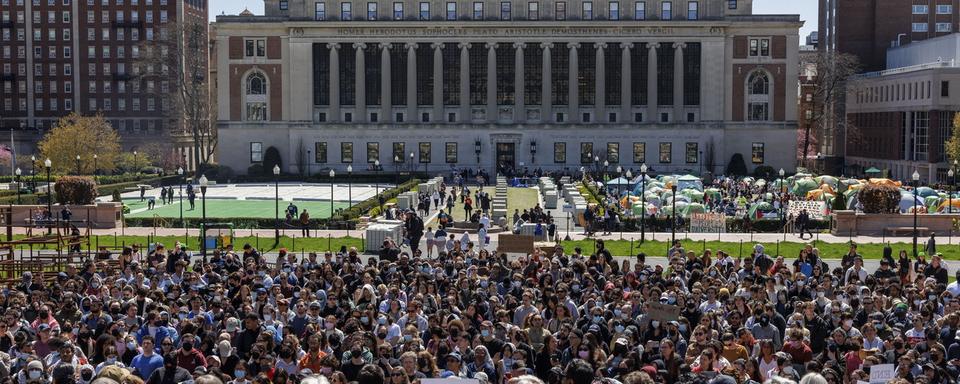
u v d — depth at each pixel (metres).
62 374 23.66
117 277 43.28
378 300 36.97
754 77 188.62
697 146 187.88
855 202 107.94
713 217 95.75
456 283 40.09
